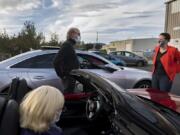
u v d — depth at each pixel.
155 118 2.70
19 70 6.26
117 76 7.16
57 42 34.72
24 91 3.24
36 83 6.23
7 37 31.45
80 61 6.79
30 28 33.16
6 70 6.23
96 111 3.16
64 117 3.83
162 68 6.39
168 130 2.54
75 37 5.58
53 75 6.36
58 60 5.52
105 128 2.93
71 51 5.52
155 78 6.57
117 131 2.55
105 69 6.98
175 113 3.34
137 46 62.03
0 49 30.53
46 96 2.05
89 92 3.74
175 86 12.65
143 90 4.47
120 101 2.78
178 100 3.84
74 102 3.91
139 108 2.79
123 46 67.62
